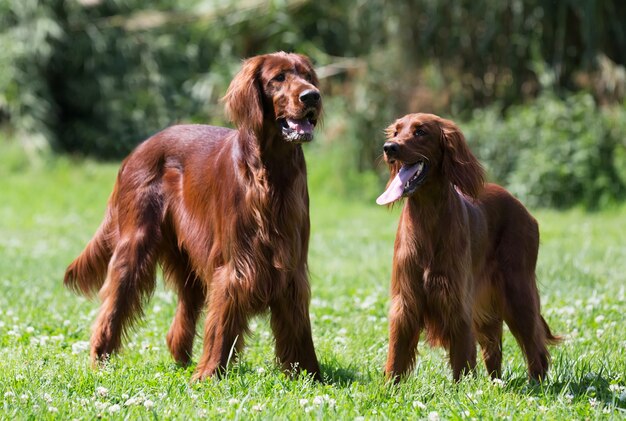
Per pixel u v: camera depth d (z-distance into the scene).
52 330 10.34
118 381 7.67
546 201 25.33
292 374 8.11
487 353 8.96
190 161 8.80
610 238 19.14
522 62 27.70
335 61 32.78
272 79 7.95
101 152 35.62
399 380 8.03
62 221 22.98
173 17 36.00
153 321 10.95
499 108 27.47
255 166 7.95
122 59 35.81
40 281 13.67
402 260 8.09
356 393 7.45
